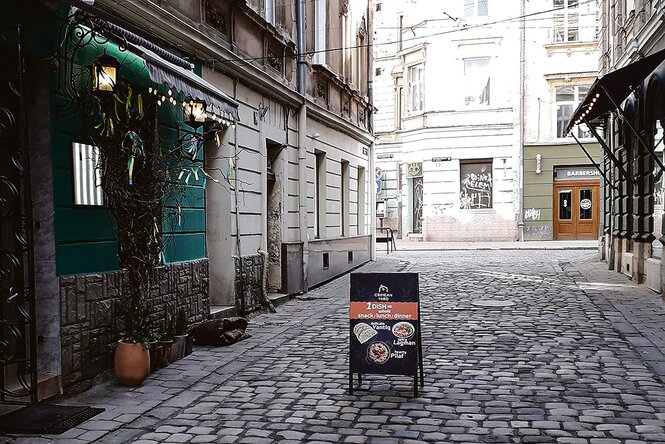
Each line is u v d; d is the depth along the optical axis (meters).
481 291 12.99
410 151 30.89
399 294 6.22
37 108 5.98
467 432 5.11
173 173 7.77
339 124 16.56
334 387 6.47
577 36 27.92
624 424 5.21
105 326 6.67
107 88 6.05
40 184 5.98
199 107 7.66
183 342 7.77
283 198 12.72
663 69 11.03
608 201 17.67
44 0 5.34
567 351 7.76
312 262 14.21
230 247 10.08
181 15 8.61
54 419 5.39
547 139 28.36
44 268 5.99
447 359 7.48
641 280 13.38
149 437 5.12
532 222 28.61
